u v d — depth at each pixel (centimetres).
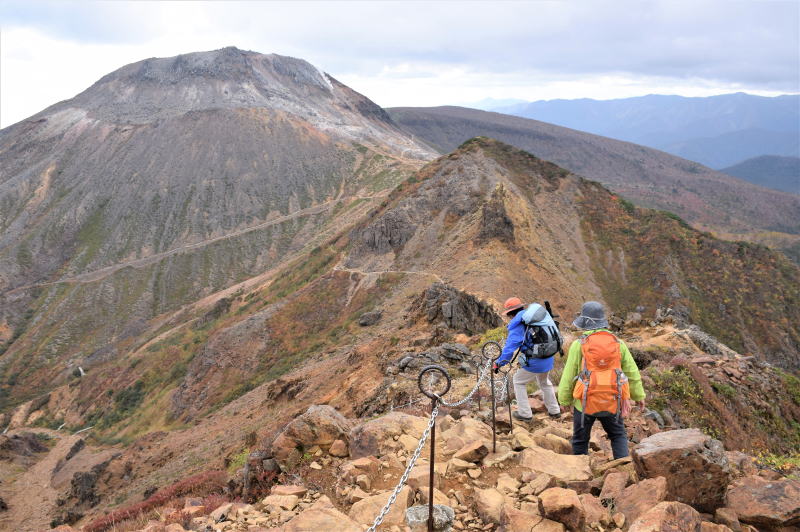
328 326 8319
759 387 1349
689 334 1731
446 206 9988
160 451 4578
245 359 8038
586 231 10112
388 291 8206
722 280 9444
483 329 3019
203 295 18425
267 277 13100
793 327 9000
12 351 15775
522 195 10362
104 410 9412
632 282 9306
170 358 9850
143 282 18850
